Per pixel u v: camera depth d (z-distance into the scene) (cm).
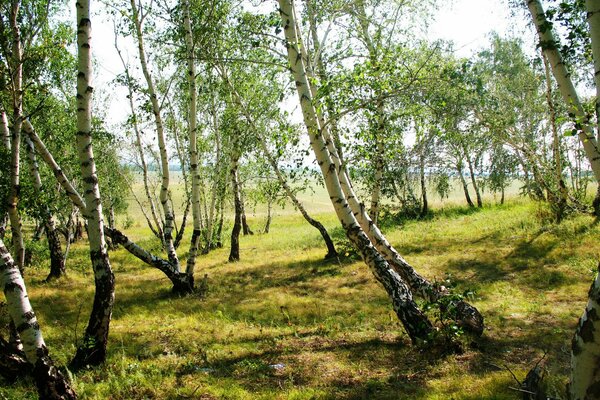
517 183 4944
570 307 827
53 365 460
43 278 1546
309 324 877
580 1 719
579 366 264
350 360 648
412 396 507
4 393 548
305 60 1002
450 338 647
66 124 1602
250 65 1412
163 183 1255
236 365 652
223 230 2644
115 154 2159
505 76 1972
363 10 1296
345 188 783
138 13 1201
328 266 1470
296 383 577
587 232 1295
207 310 1025
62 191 1661
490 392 489
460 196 4325
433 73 727
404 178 2262
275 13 862
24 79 895
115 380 593
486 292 975
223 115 1652
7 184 812
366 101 664
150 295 1227
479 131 1752
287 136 712
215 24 1153
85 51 609
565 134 455
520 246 1342
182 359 690
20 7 893
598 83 439
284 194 1669
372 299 1020
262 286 1272
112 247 2427
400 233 1936
